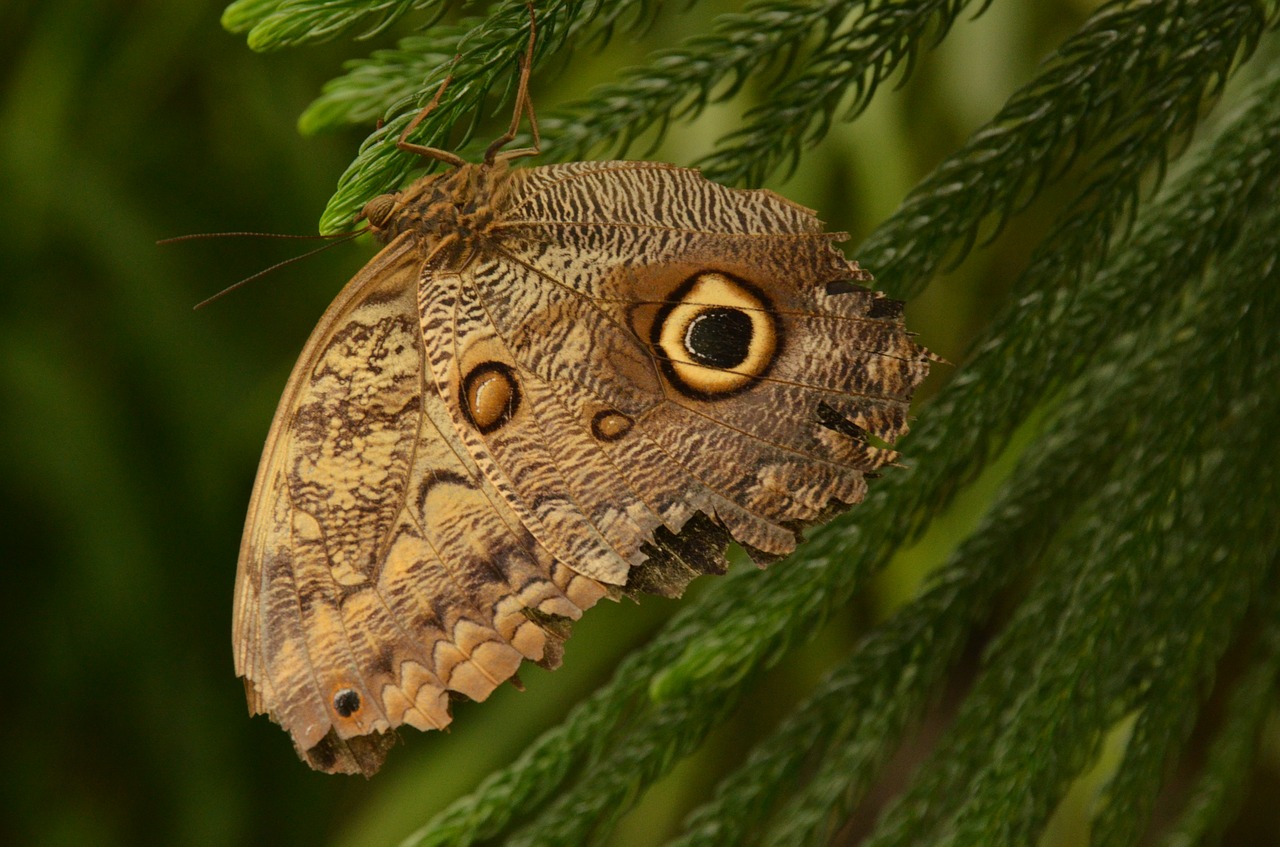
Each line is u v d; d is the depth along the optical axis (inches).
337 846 48.3
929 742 47.3
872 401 32.3
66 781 50.4
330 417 33.0
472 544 32.9
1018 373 33.3
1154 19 32.9
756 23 33.3
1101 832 33.3
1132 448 33.5
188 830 49.6
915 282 33.2
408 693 33.0
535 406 32.8
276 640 33.2
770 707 45.8
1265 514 33.3
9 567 49.6
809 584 33.2
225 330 52.6
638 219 32.6
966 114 40.3
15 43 51.4
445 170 32.9
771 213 32.4
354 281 32.9
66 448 48.4
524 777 33.7
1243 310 33.1
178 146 52.7
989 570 33.8
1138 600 33.4
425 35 33.3
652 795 44.6
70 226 50.0
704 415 32.5
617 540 32.7
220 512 50.6
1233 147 33.5
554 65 37.4
